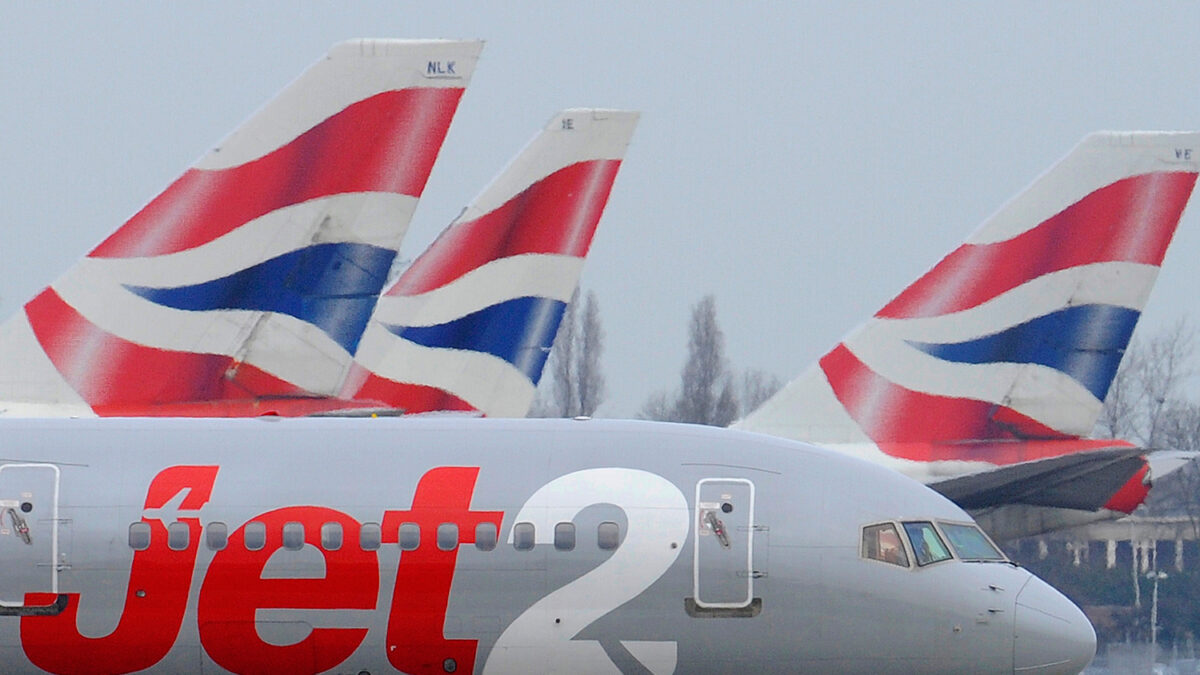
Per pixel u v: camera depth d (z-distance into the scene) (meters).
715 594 123.25
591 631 123.31
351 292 153.75
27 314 149.50
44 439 129.12
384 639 123.94
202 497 126.00
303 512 125.19
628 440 127.81
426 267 164.25
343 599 124.00
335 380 153.12
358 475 126.31
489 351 164.25
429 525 124.50
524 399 164.50
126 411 149.38
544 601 123.50
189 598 124.62
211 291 151.50
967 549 126.50
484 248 164.62
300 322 152.75
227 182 152.12
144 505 125.94
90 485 126.75
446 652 123.94
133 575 124.94
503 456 127.00
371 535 124.50
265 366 152.00
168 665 125.25
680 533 123.75
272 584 124.38
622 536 123.81
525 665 123.81
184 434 129.62
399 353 163.25
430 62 154.75
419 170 154.62
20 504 126.25
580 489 125.06
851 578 123.56
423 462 126.88
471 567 123.81
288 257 152.88
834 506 125.06
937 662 123.88
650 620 123.25
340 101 153.75
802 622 123.31
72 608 125.06
